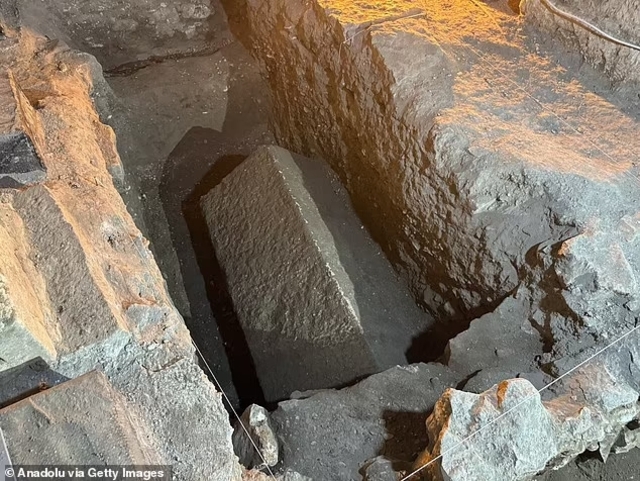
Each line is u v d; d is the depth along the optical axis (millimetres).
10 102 1803
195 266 2588
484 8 2449
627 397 1711
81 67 2434
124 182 2438
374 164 2318
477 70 2213
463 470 1437
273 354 2145
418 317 2320
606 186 1860
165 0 2873
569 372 1776
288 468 1648
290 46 2609
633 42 2148
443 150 1979
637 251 1813
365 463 1646
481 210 1941
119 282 1592
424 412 1753
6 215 1465
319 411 1733
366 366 2012
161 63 2898
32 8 2590
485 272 2008
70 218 1586
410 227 2223
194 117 2918
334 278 2123
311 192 2400
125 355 1432
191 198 2805
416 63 2135
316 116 2650
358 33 2229
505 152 1924
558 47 2320
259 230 2309
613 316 1780
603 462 2018
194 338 2400
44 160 1848
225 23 3008
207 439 1373
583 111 2127
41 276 1447
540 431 1525
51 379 1360
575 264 1732
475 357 1889
